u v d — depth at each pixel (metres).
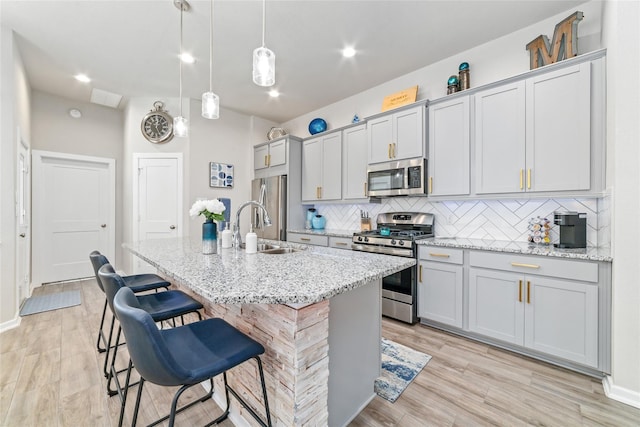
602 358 1.76
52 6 2.26
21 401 1.62
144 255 1.86
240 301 0.95
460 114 2.66
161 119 4.13
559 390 1.72
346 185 3.72
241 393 1.44
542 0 2.19
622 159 1.62
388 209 3.56
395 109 3.08
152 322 0.84
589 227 2.20
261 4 2.23
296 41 2.72
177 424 1.46
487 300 2.25
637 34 1.58
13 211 2.62
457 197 2.68
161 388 1.76
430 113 2.88
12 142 2.60
